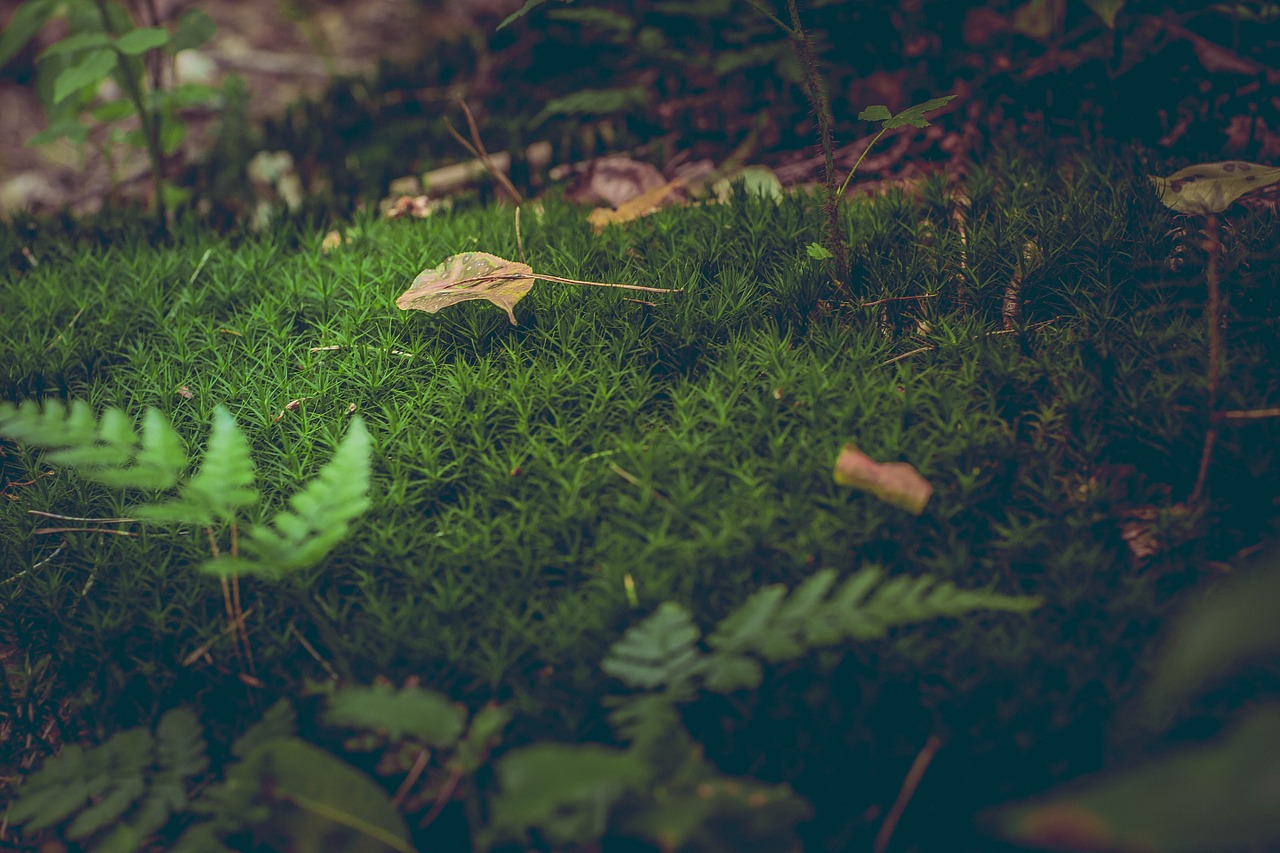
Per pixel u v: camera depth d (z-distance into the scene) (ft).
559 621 2.13
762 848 1.92
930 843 2.00
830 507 2.22
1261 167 2.46
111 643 2.19
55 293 2.69
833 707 2.04
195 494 2.11
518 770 1.91
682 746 1.96
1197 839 1.49
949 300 2.47
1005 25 3.02
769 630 2.00
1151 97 2.81
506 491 2.28
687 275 2.53
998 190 2.63
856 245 2.54
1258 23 2.92
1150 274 2.42
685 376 2.41
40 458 2.41
